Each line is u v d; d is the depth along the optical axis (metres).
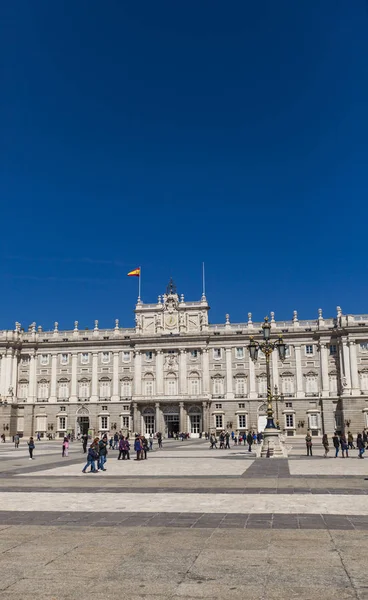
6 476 36.12
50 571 12.76
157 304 128.00
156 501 23.22
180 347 123.94
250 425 118.69
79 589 11.48
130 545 15.13
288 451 61.97
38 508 21.67
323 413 115.50
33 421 128.25
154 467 41.69
